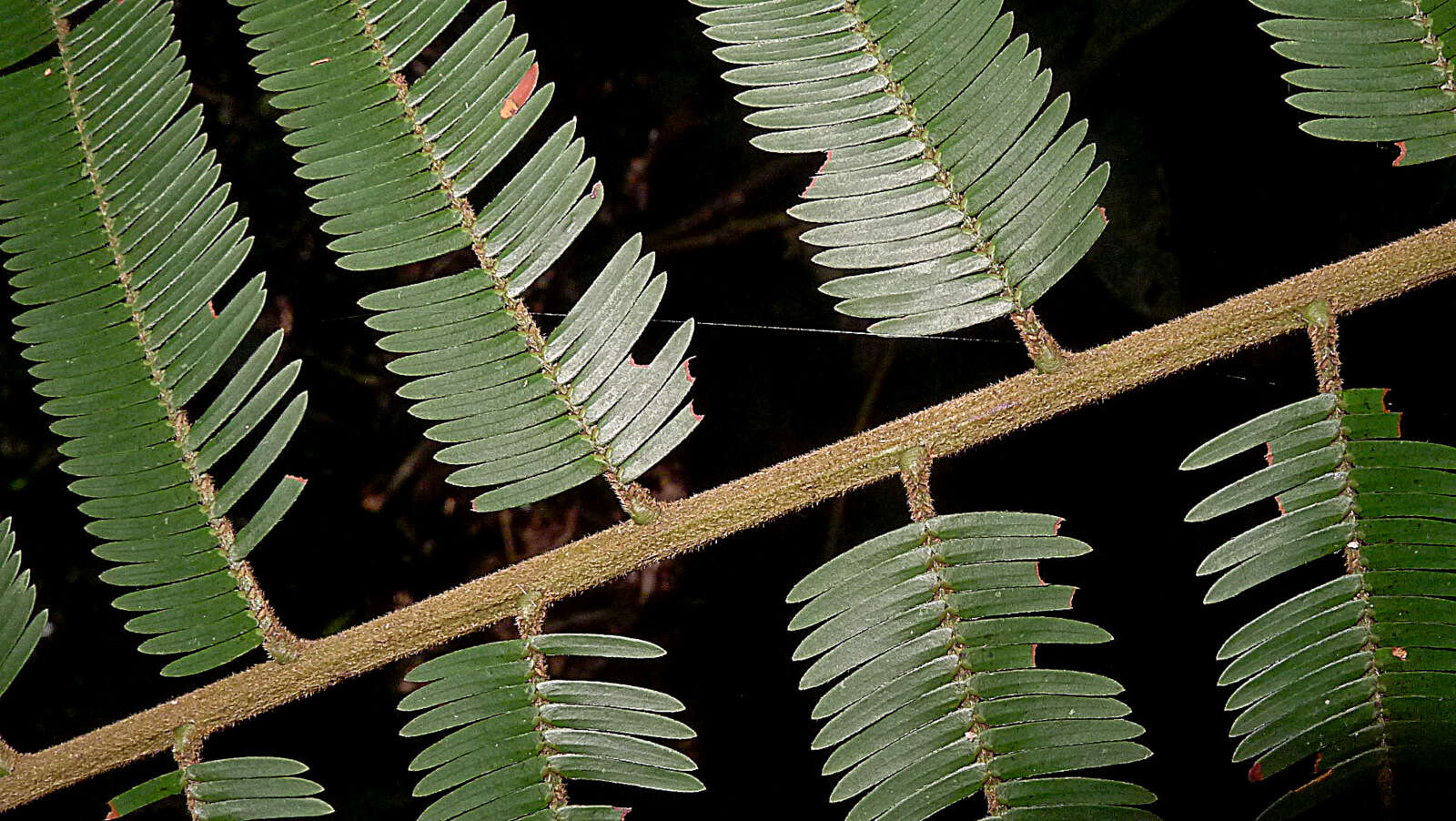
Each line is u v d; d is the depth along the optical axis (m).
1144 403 0.33
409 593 0.37
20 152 0.23
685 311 0.37
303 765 0.22
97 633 0.34
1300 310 0.22
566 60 0.37
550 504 0.38
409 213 0.22
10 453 0.34
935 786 0.21
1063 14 0.30
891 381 0.36
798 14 0.22
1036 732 0.21
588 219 0.22
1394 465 0.21
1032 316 0.22
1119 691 0.21
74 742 0.22
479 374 0.22
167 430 0.22
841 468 0.22
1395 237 0.29
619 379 0.22
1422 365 0.29
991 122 0.22
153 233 0.23
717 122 0.37
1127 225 0.30
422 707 0.22
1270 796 0.30
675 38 0.37
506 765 0.22
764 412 0.36
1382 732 0.21
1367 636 0.21
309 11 0.23
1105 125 0.30
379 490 0.37
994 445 0.34
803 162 0.37
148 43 0.23
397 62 0.22
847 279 0.22
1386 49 0.22
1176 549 0.32
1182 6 0.30
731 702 0.36
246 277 0.36
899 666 0.22
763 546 0.37
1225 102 0.30
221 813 0.22
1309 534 0.21
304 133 0.22
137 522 0.22
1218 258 0.30
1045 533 0.22
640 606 0.37
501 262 0.22
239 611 0.22
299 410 0.22
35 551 0.34
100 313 0.23
